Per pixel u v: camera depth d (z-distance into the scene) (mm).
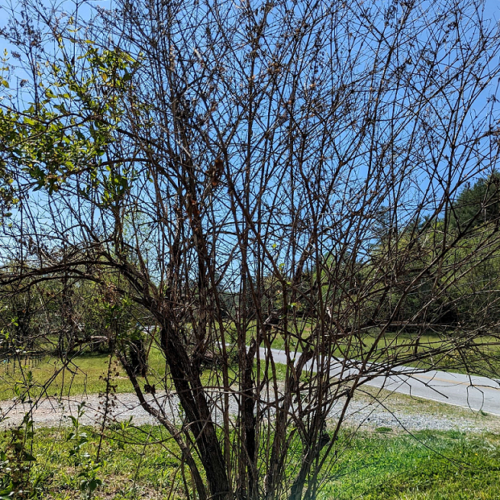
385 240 3018
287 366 2945
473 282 2982
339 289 3057
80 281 3113
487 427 8828
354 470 5586
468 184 2889
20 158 2463
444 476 5836
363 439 7473
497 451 6867
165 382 3014
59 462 5953
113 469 5812
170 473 5758
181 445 2893
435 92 2795
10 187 2629
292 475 3303
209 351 3057
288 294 3023
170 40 2725
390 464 6184
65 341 2967
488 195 2965
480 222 2893
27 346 2973
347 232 2852
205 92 2709
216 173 2326
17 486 2996
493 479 5723
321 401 2965
